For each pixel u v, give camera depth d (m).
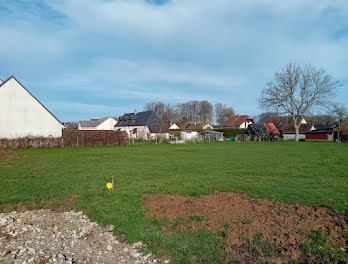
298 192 8.36
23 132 30.84
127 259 4.70
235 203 7.17
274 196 7.90
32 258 4.60
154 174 11.88
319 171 12.73
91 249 5.06
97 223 6.29
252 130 55.09
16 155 19.08
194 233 5.43
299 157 19.39
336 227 5.49
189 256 4.68
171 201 7.45
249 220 5.93
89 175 11.61
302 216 6.16
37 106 31.77
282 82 49.50
